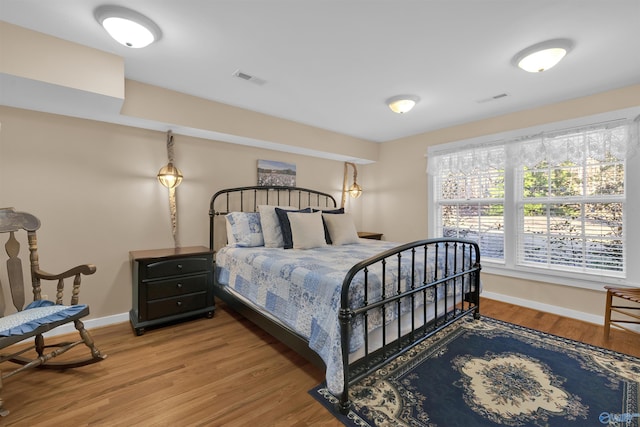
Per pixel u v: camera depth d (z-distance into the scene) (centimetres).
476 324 269
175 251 279
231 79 246
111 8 156
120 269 272
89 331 250
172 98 267
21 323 158
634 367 195
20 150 227
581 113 278
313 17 166
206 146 326
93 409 154
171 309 259
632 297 216
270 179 380
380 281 177
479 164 351
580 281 282
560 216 297
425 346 226
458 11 160
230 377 184
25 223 199
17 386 173
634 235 252
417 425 143
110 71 203
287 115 338
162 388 172
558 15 162
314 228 301
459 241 242
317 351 161
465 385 176
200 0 152
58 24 171
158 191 293
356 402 160
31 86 185
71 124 247
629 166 254
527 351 218
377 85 256
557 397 164
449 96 279
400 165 440
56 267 242
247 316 245
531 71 211
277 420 147
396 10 160
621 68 222
